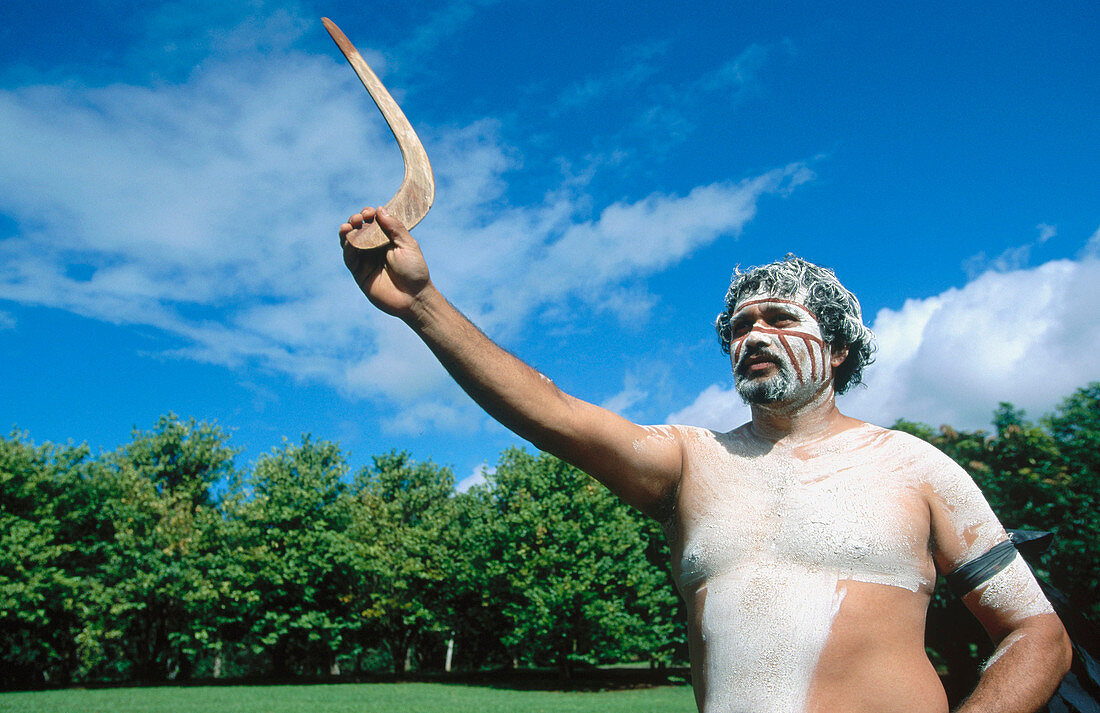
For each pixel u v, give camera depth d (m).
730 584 1.70
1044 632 1.67
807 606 1.61
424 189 1.72
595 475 1.84
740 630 1.64
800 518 1.70
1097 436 10.41
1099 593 6.94
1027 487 10.29
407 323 1.65
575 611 30.05
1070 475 10.22
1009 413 11.24
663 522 1.99
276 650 38.22
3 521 32.72
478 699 24.56
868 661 1.57
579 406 1.79
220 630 36.66
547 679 34.44
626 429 1.85
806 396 1.89
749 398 1.91
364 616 36.75
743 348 1.94
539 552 31.33
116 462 41.59
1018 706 1.55
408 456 48.31
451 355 1.64
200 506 39.62
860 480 1.76
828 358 1.96
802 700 1.55
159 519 36.94
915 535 1.70
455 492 46.44
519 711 19.92
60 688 32.69
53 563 34.72
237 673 53.62
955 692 3.29
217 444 44.81
